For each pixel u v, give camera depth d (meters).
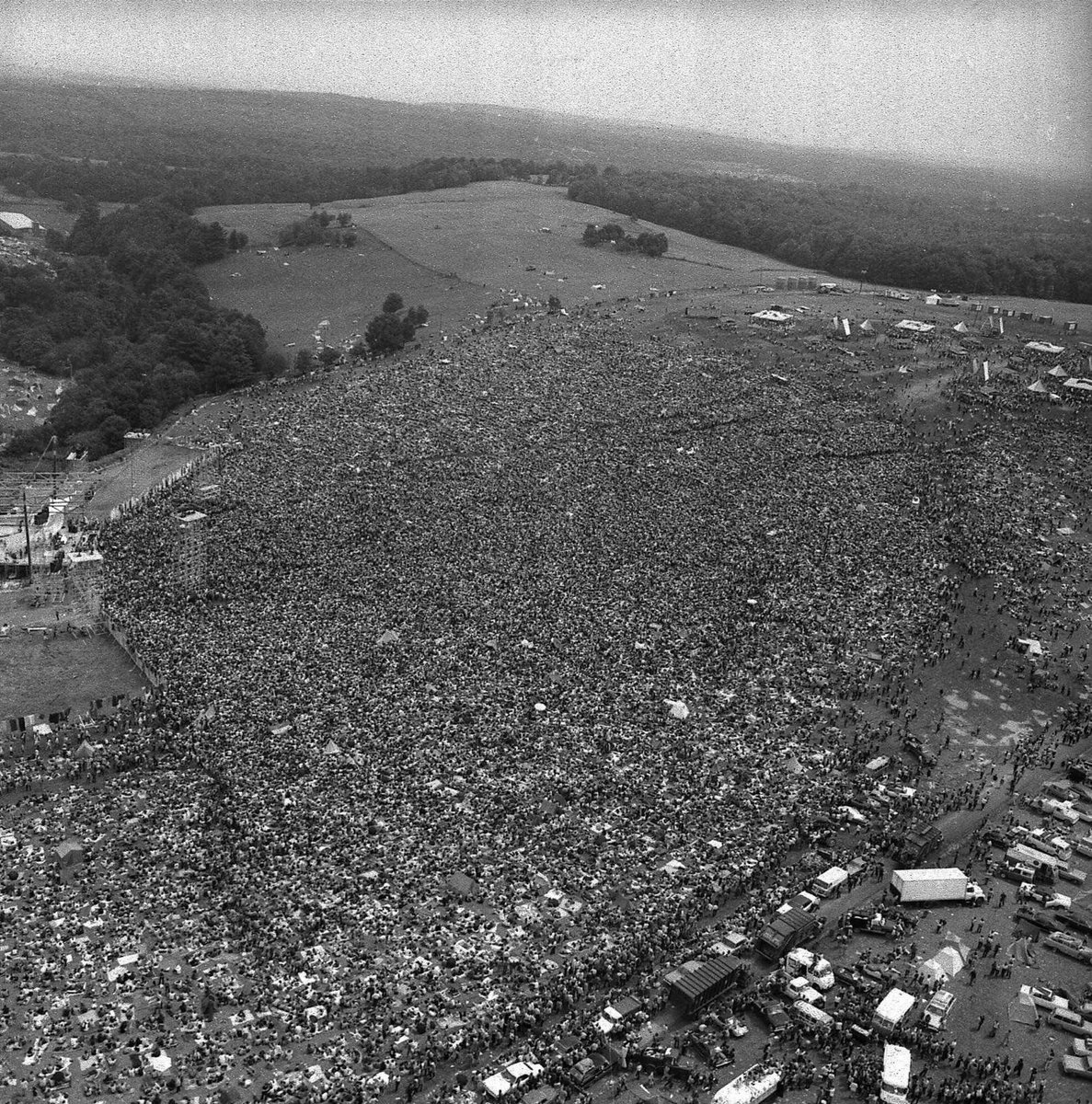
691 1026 92.38
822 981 96.38
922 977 98.12
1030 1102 85.75
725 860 112.12
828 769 130.12
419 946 98.19
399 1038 87.69
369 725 134.62
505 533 193.62
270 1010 90.12
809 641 158.62
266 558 183.75
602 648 154.88
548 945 99.12
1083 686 152.62
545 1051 87.50
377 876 107.19
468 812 117.62
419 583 174.25
